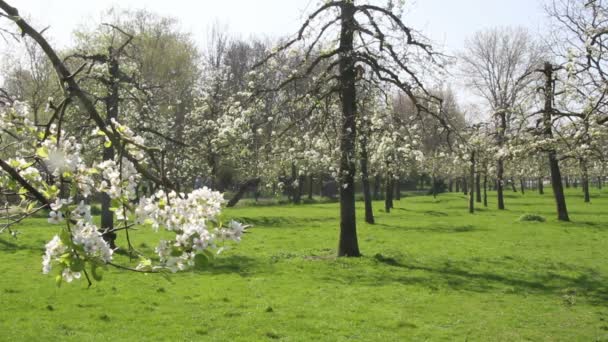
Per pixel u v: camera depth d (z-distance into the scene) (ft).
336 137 77.05
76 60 89.20
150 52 145.28
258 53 209.56
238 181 146.72
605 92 43.14
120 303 53.47
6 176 15.75
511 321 49.39
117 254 78.89
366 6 73.56
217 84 130.72
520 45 180.34
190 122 134.72
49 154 14.44
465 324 48.47
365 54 73.20
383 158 87.04
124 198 14.35
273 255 83.82
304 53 78.64
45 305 52.01
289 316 50.08
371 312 52.11
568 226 127.54
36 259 77.15
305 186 275.59
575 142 54.95
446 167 204.03
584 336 44.75
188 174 132.98
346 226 82.12
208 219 14.38
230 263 77.10
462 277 69.62
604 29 49.85
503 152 88.84
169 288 60.44
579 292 61.41
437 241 103.19
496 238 107.86
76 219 13.26
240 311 51.57
